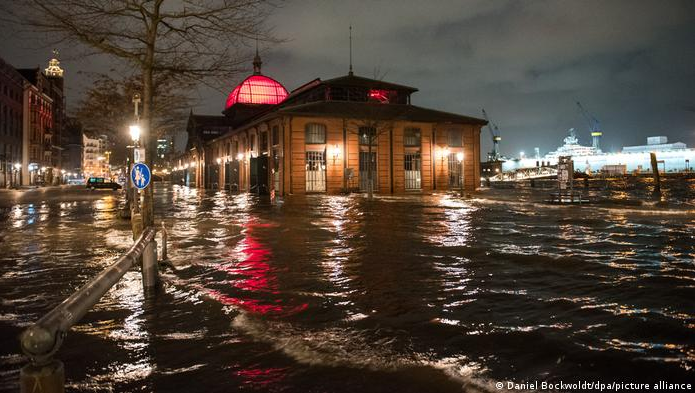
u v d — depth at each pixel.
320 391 3.48
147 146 9.65
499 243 11.17
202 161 80.25
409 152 48.72
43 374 2.25
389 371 3.81
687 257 9.01
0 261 9.52
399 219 17.86
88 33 10.09
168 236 13.46
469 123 51.78
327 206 26.31
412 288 6.75
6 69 67.88
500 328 4.84
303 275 7.82
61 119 107.50
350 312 5.59
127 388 3.63
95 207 27.44
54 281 7.72
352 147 45.69
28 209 25.66
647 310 5.39
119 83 23.92
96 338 4.79
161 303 6.16
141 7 9.98
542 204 26.27
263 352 4.32
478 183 53.25
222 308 5.87
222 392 3.52
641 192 45.38
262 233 13.95
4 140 68.69
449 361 3.99
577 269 7.93
